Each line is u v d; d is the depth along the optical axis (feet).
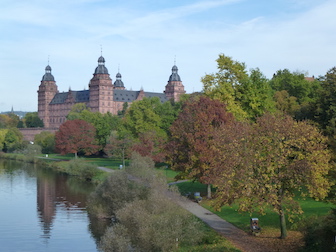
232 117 194.29
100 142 454.40
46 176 335.26
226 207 163.94
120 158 350.84
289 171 120.47
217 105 193.47
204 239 124.98
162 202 145.79
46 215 203.82
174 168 191.52
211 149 172.04
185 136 188.44
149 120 355.15
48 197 247.70
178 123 194.59
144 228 129.49
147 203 150.41
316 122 175.22
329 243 103.19
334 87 179.11
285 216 141.59
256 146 126.62
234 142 128.47
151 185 179.11
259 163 122.01
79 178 320.50
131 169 200.34
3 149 583.17
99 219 187.11
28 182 303.48
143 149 283.79
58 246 157.48
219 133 151.84
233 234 129.29
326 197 134.31
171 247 123.54
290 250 112.16
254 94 230.48
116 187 183.83
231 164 124.06
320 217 122.93
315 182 119.96
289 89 331.98
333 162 134.72
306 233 115.34
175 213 137.18
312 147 123.95
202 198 184.24
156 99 434.71
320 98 184.65
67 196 249.96
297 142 126.00
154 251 126.11
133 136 354.74
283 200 123.13
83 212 209.26
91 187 280.51
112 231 139.23
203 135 181.78
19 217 200.03
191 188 213.25
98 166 348.18
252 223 128.57
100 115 520.01
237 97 232.94
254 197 123.44
